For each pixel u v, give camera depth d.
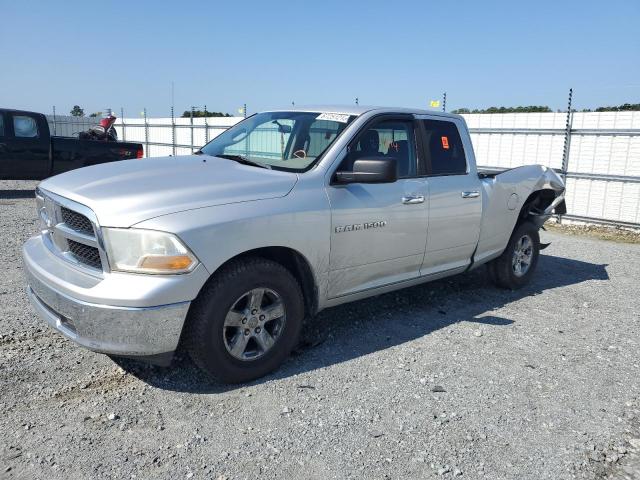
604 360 4.44
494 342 4.70
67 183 3.81
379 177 3.92
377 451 3.07
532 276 6.52
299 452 3.02
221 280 3.49
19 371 3.74
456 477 2.89
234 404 3.47
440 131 5.21
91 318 3.23
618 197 11.22
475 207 5.33
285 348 3.92
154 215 3.29
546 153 12.13
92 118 27.31
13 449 2.92
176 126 20.38
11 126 12.37
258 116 5.20
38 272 3.59
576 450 3.18
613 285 6.80
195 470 2.83
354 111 4.66
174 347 3.36
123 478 2.74
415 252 4.80
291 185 3.90
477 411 3.55
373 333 4.75
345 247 4.18
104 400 3.45
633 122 10.86
